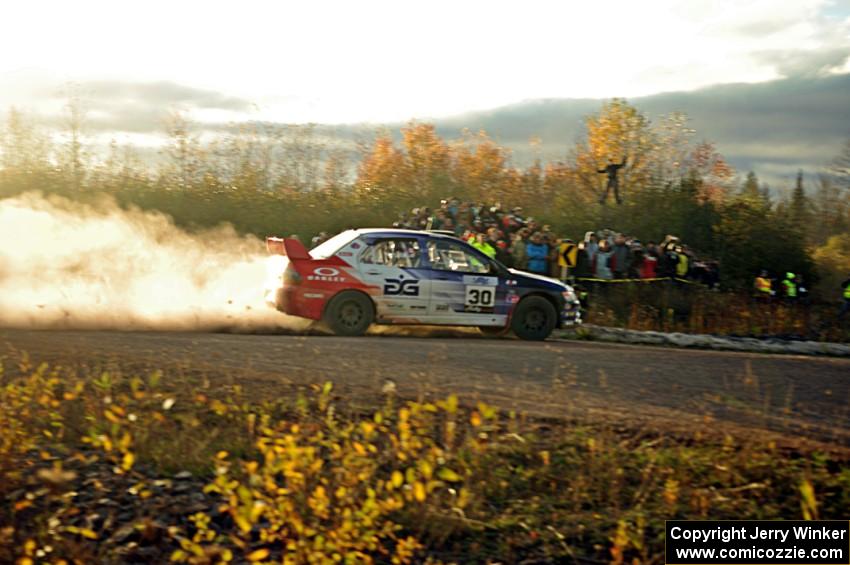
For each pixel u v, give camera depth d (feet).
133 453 20.33
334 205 91.25
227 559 15.17
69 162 88.22
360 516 15.76
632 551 17.22
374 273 42.01
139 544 16.89
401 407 23.85
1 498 18.19
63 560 15.71
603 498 19.16
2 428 19.56
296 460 16.55
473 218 71.05
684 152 100.68
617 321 64.03
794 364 36.22
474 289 43.52
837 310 75.61
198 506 18.24
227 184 90.22
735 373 32.37
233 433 21.63
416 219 71.46
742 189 98.37
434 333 45.80
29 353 28.94
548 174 103.76
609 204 98.84
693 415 24.61
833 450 21.53
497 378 28.78
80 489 18.84
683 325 65.21
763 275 79.82
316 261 41.42
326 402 23.31
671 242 75.61
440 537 17.54
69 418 22.13
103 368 26.84
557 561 16.93
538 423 22.97
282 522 15.80
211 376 26.73
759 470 19.94
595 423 23.04
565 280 62.18
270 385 25.85
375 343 36.01
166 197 86.69
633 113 100.73
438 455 18.16
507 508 18.79
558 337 51.03
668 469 19.83
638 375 30.73
